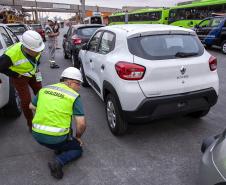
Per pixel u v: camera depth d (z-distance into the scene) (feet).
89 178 11.10
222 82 25.82
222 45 49.11
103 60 15.38
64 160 11.43
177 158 12.37
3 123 16.69
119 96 13.07
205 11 67.26
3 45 17.04
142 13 99.55
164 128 15.38
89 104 19.89
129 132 15.01
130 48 13.20
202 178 8.07
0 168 11.94
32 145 13.92
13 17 93.09
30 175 11.40
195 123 15.93
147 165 11.89
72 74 11.23
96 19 113.29
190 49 13.78
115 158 12.48
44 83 26.27
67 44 38.45
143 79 12.52
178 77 13.01
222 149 7.91
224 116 16.99
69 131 11.35
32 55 13.38
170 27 14.64
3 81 14.53
